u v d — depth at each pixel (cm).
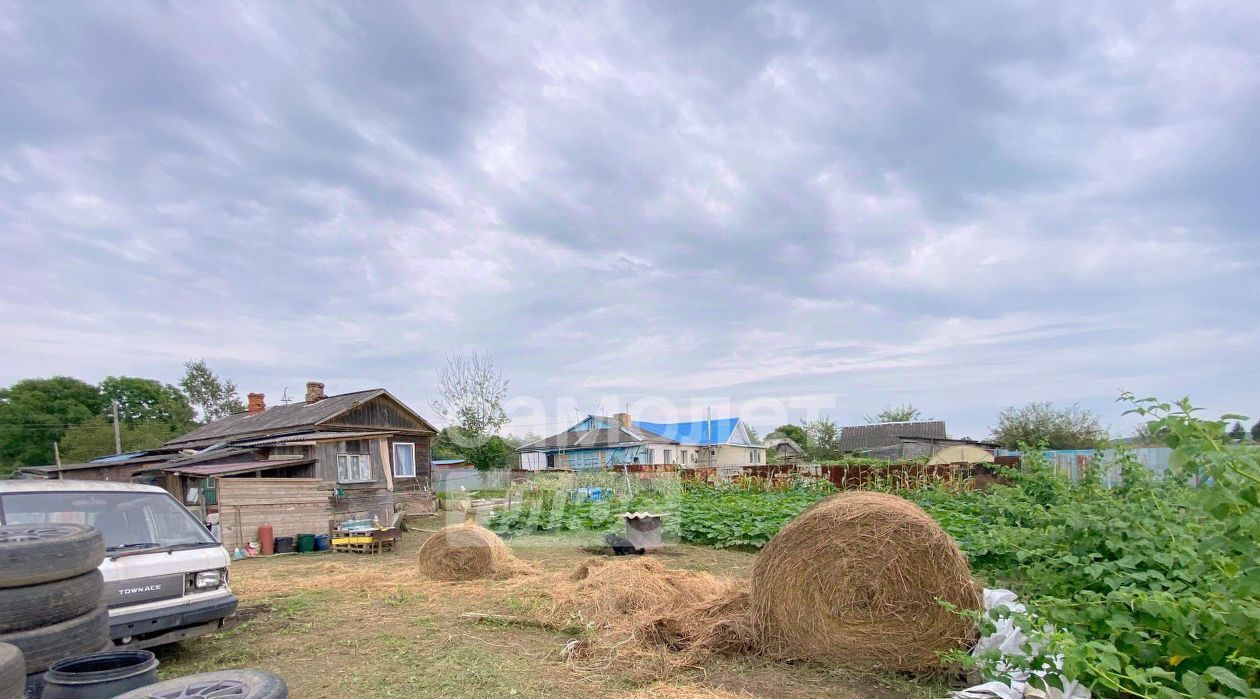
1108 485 806
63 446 3841
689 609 582
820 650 480
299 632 610
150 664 347
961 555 473
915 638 458
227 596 551
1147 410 292
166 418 4878
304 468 1592
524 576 856
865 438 3928
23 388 4106
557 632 586
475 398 2486
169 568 517
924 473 1497
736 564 915
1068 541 479
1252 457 263
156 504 575
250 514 1266
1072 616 330
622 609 626
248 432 2095
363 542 1248
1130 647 318
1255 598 292
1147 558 410
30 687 368
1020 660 309
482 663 499
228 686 301
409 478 1969
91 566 414
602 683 457
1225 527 290
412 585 830
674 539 1166
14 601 373
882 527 474
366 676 481
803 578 490
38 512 507
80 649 395
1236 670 281
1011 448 3041
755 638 506
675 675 467
